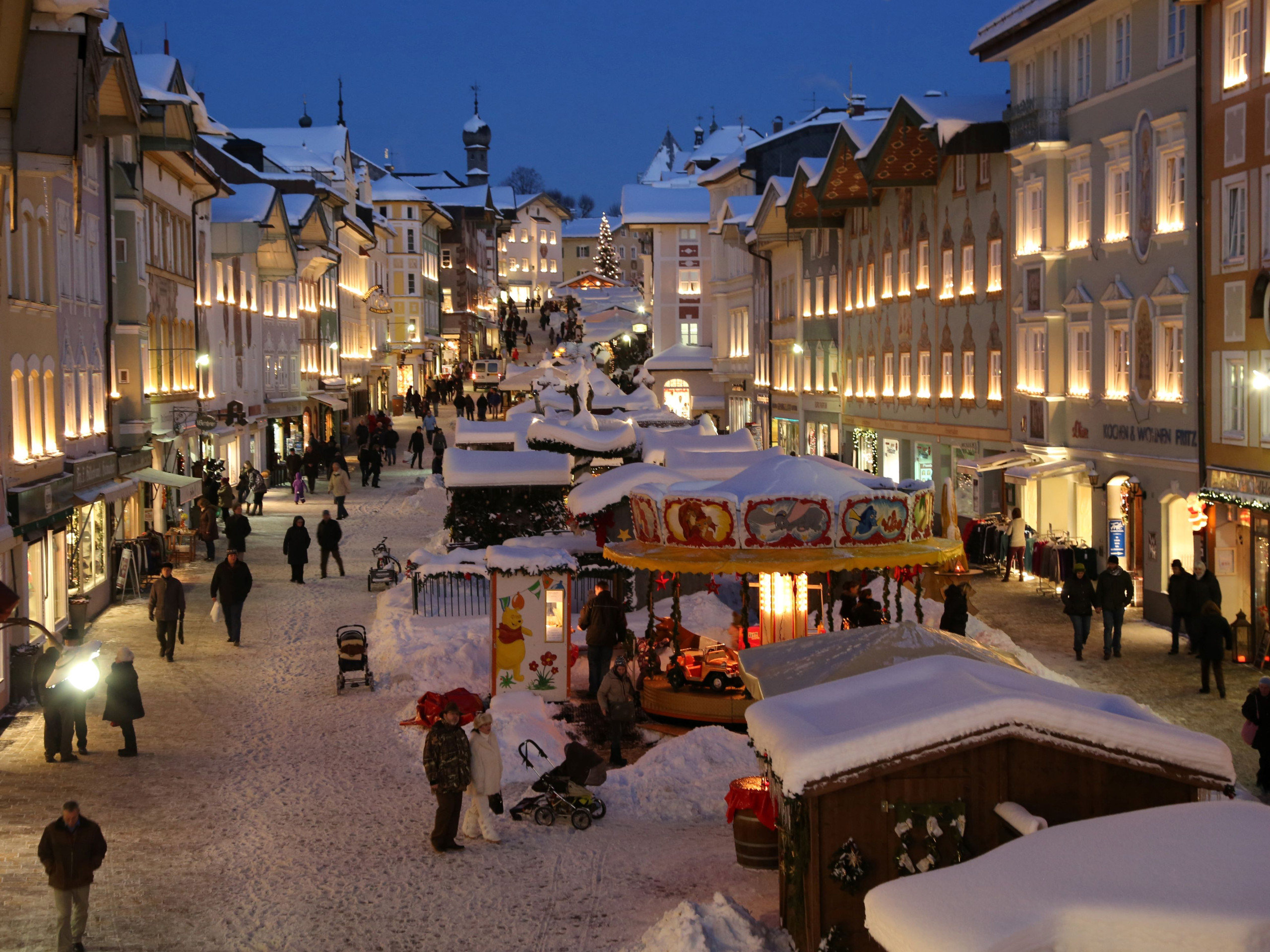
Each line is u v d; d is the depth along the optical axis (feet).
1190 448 81.66
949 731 30.60
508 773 52.75
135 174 103.65
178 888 40.73
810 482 61.11
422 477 180.96
